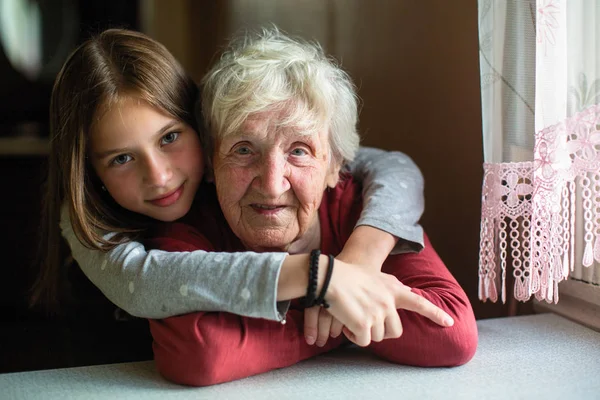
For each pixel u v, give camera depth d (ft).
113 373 3.07
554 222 2.99
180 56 6.48
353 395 2.72
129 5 6.50
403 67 5.37
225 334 2.77
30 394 2.80
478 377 2.91
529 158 3.04
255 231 3.14
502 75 3.10
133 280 2.91
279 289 2.77
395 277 3.15
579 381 2.86
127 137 3.13
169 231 3.41
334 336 2.96
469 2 4.98
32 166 5.78
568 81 2.99
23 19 6.50
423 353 2.98
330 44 5.63
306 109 3.05
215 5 6.27
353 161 4.09
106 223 3.37
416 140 5.38
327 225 3.60
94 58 3.24
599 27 2.94
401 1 5.31
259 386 2.84
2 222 5.78
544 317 3.89
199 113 3.46
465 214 5.16
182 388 2.84
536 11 2.97
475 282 5.12
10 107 6.58
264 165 3.01
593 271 3.55
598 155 2.99
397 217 3.30
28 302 5.56
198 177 3.41
